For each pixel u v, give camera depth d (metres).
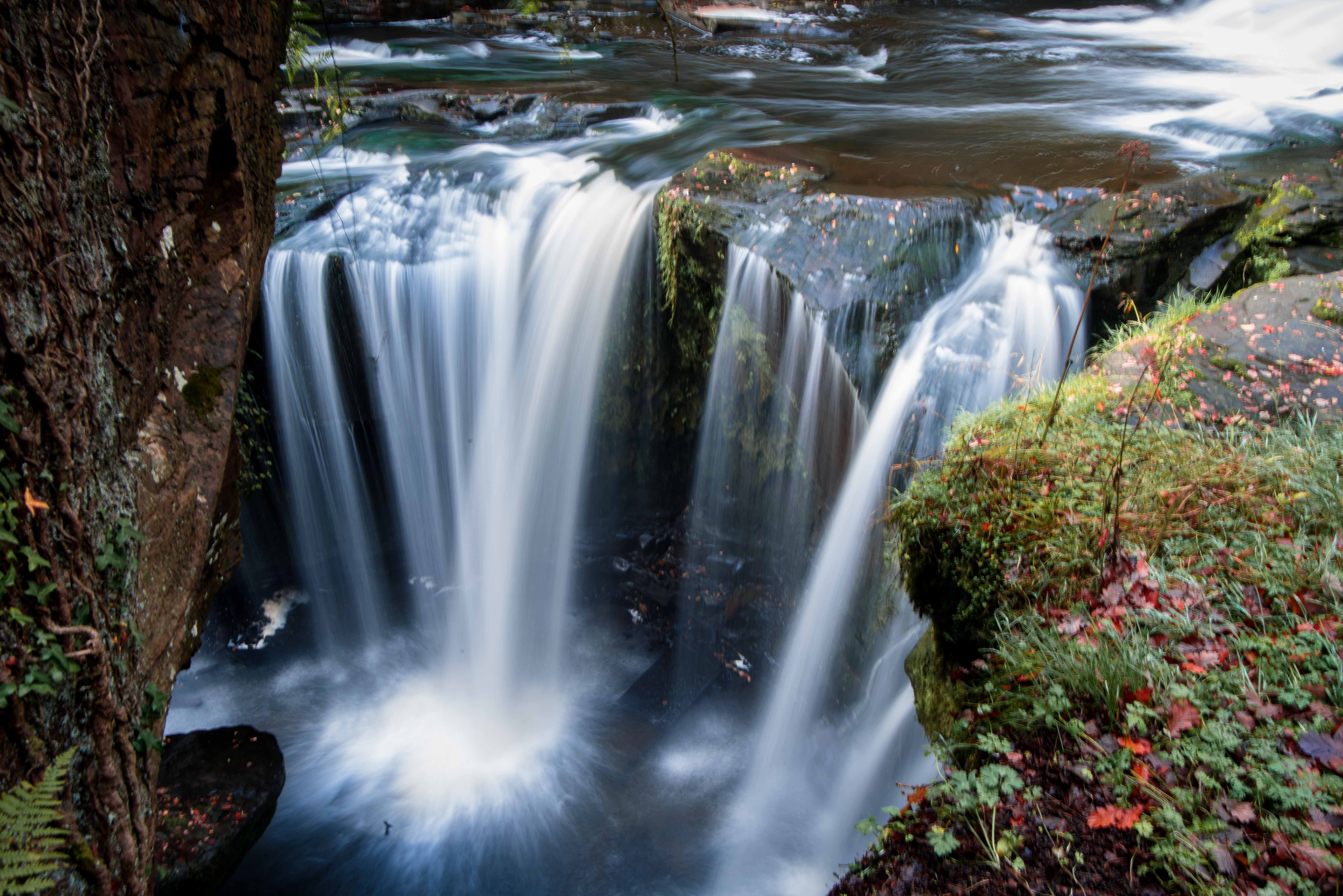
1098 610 3.26
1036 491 3.85
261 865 5.93
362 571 8.51
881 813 5.52
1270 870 2.25
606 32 14.68
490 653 8.45
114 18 3.13
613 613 8.66
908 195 6.41
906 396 5.58
